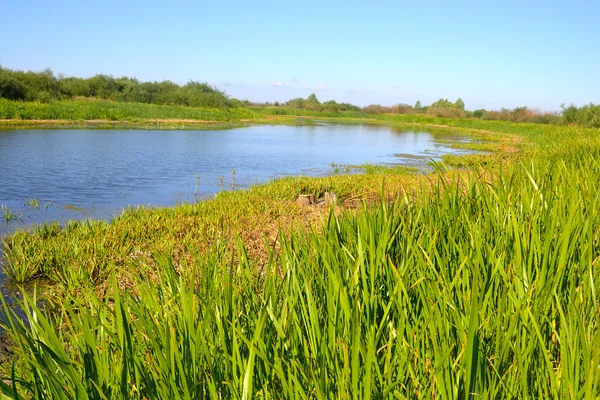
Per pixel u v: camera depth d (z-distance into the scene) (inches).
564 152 400.2
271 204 370.0
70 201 432.5
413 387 61.1
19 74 2085.4
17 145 820.6
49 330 62.2
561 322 63.2
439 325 66.2
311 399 59.6
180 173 629.0
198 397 60.6
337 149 1103.6
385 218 106.7
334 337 65.2
